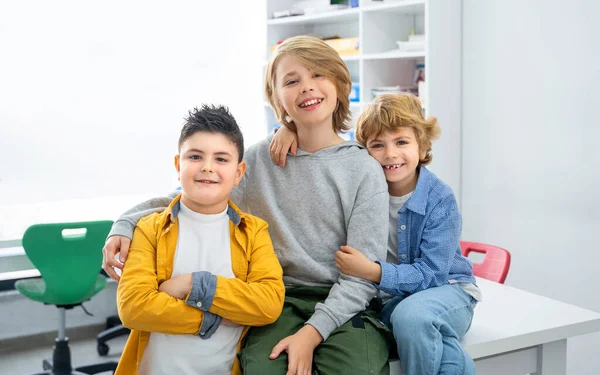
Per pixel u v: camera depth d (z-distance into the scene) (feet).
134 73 13.44
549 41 9.48
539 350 5.57
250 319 4.78
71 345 12.08
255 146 5.83
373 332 4.88
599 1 8.77
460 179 11.16
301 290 5.32
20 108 12.50
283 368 4.64
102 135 13.17
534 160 9.84
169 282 4.73
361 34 11.45
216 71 14.35
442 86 10.73
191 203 4.95
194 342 4.80
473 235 11.02
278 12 13.46
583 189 9.17
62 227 9.16
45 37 12.62
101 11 13.08
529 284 10.09
